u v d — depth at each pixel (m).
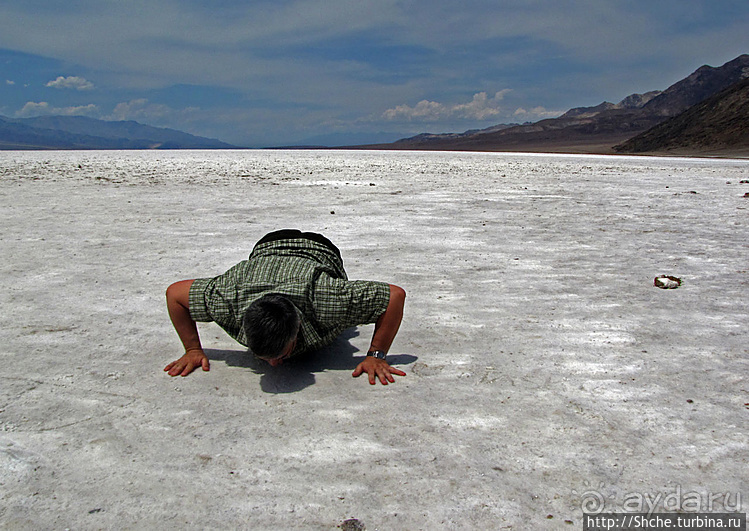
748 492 1.89
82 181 14.45
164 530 1.67
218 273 4.84
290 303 2.47
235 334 2.72
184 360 2.87
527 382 2.76
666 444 2.19
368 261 5.44
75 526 1.67
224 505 1.79
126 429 2.25
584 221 8.28
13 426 2.24
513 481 1.94
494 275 4.95
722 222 8.33
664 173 23.44
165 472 1.96
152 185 13.47
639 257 5.75
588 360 3.05
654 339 3.38
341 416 2.39
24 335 3.30
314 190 12.61
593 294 4.37
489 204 10.32
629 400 2.56
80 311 3.77
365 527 1.70
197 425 2.29
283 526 1.69
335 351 3.17
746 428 2.31
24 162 26.03
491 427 2.31
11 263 5.09
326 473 1.96
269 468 1.99
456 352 3.17
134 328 3.46
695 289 4.53
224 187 13.12
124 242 6.16
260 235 6.68
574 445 2.18
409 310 3.93
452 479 1.94
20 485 1.86
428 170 22.38
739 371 2.90
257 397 2.56
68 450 2.08
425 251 5.93
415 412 2.43
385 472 1.98
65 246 5.88
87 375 2.76
